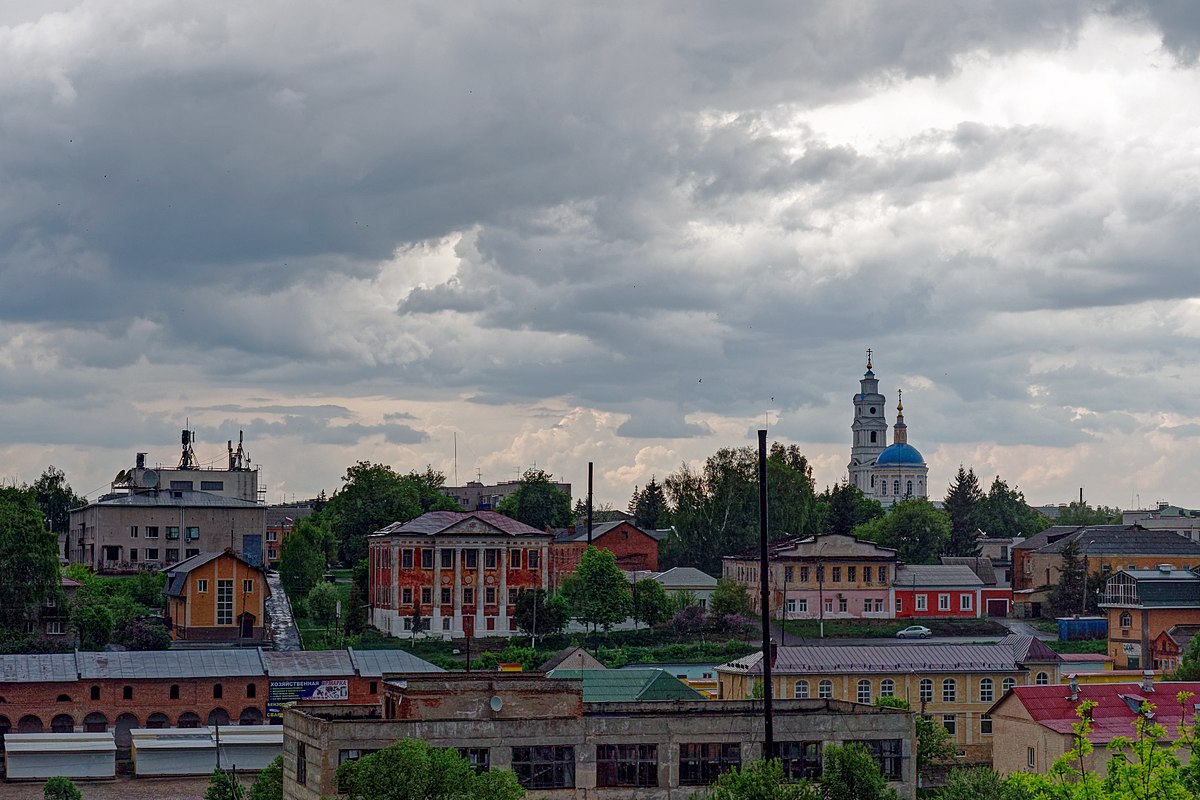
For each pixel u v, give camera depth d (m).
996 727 134.75
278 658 164.88
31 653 172.62
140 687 157.00
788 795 80.44
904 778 99.12
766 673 96.75
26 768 140.75
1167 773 72.50
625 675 137.75
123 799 133.12
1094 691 131.75
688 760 95.81
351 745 90.62
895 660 159.00
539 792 93.56
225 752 146.00
